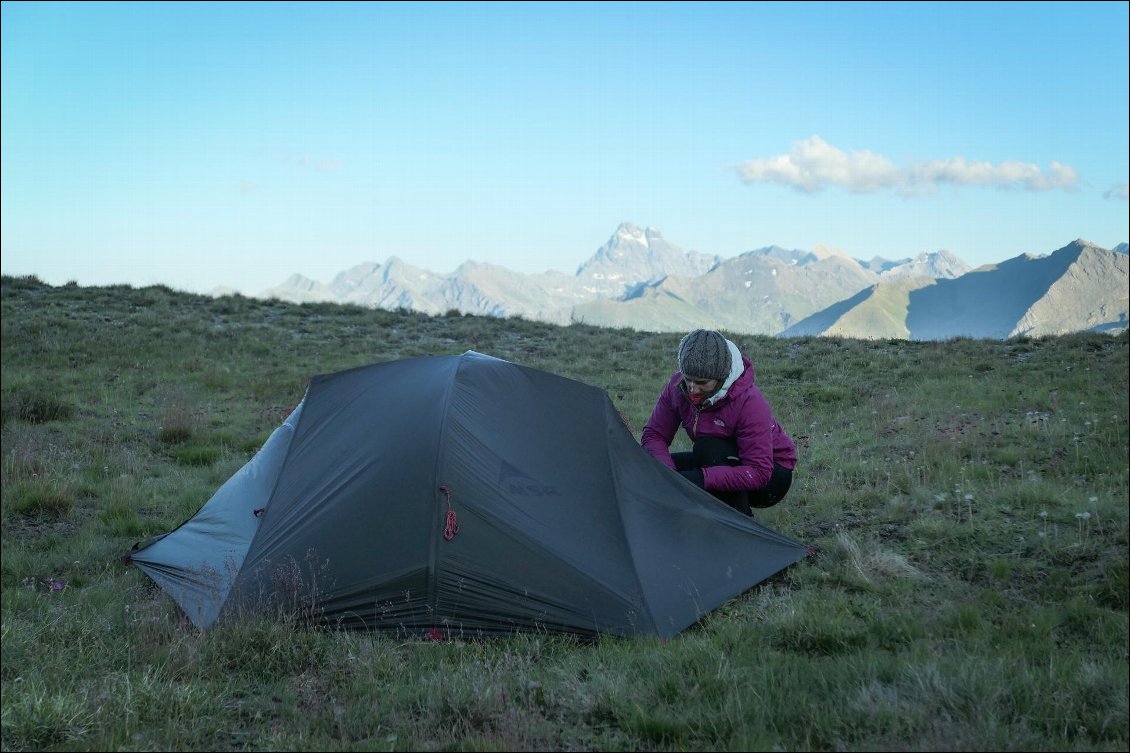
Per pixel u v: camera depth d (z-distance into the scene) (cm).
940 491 823
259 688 505
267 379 1773
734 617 595
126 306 2591
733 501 723
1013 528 697
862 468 939
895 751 373
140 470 1135
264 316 2622
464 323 2630
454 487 634
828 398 1450
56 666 521
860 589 620
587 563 623
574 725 435
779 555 680
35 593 713
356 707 460
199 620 623
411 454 656
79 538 867
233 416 1467
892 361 1783
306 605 614
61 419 1413
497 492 642
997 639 514
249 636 561
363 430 703
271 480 766
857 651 502
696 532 674
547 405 712
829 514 796
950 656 478
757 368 1770
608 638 574
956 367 1625
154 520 933
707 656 505
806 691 445
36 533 898
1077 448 914
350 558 630
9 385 1623
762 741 389
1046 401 1234
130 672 517
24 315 2322
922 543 690
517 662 529
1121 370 1428
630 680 484
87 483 1059
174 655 538
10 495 988
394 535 629
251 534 715
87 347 2008
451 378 697
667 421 758
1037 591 590
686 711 429
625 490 684
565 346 2214
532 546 623
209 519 775
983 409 1232
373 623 611
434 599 611
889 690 431
